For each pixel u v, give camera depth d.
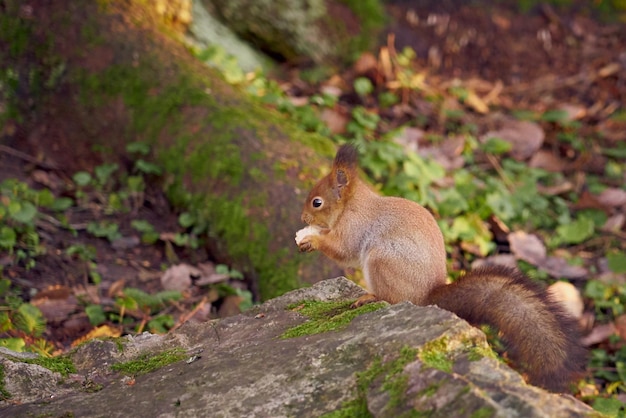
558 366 5.45
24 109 10.55
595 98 13.40
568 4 15.02
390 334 4.83
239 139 9.79
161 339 5.73
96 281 8.86
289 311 5.96
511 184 11.18
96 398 5.05
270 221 9.14
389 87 12.74
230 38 12.66
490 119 12.47
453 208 10.21
